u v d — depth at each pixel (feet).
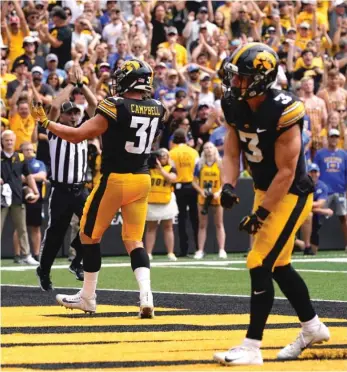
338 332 45.78
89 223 53.78
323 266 91.20
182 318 52.65
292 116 37.50
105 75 107.55
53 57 111.45
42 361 37.29
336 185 111.96
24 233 97.55
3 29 115.55
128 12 130.72
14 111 104.17
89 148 97.14
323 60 129.08
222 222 105.81
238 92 37.52
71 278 80.74
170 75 115.55
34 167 99.09
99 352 39.70
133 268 53.88
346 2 143.74
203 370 35.45
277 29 131.95
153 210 101.96
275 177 37.96
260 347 41.52
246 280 77.82
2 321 51.29
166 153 102.06
